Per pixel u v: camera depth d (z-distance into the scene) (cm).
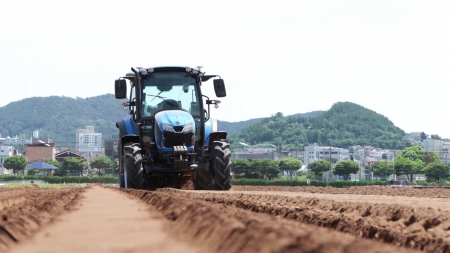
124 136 3534
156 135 3488
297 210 1839
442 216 1473
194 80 3634
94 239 1030
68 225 1274
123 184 3738
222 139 3638
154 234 1095
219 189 3528
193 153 3488
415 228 1371
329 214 1688
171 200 1689
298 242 796
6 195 3428
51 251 901
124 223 1289
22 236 1095
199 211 1215
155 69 3575
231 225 980
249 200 2269
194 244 974
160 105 3578
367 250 801
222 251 900
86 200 2239
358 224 1451
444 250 1138
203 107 3625
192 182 3731
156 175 3616
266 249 803
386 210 1677
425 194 3516
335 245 803
